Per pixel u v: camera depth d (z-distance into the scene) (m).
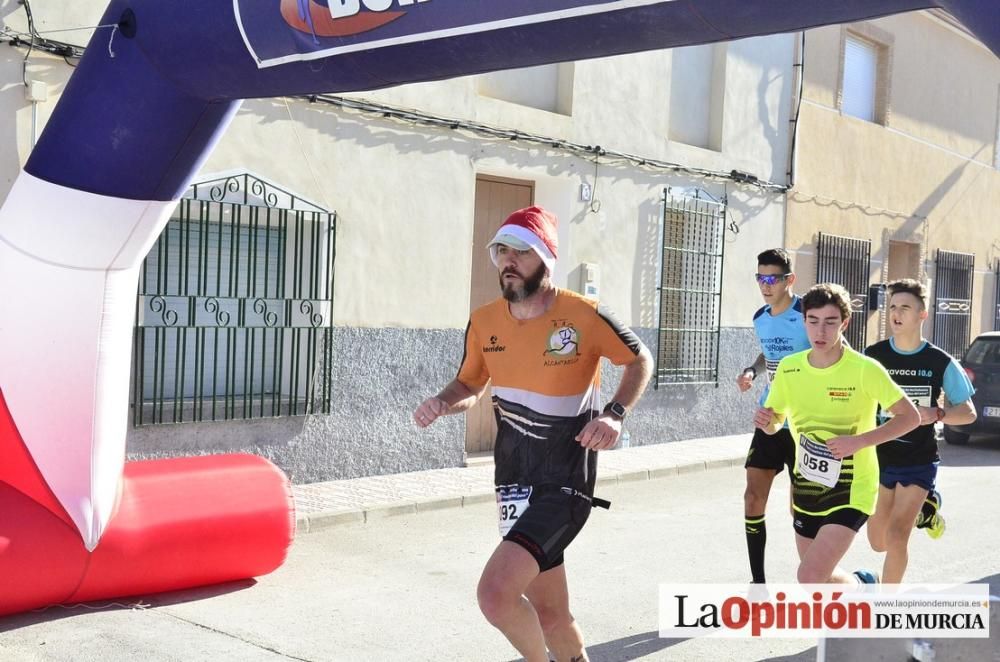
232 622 5.56
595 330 3.96
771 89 13.99
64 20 7.46
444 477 9.70
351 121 9.21
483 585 3.64
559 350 3.93
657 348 12.50
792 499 5.08
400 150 9.60
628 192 11.98
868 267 16.09
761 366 6.70
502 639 5.41
